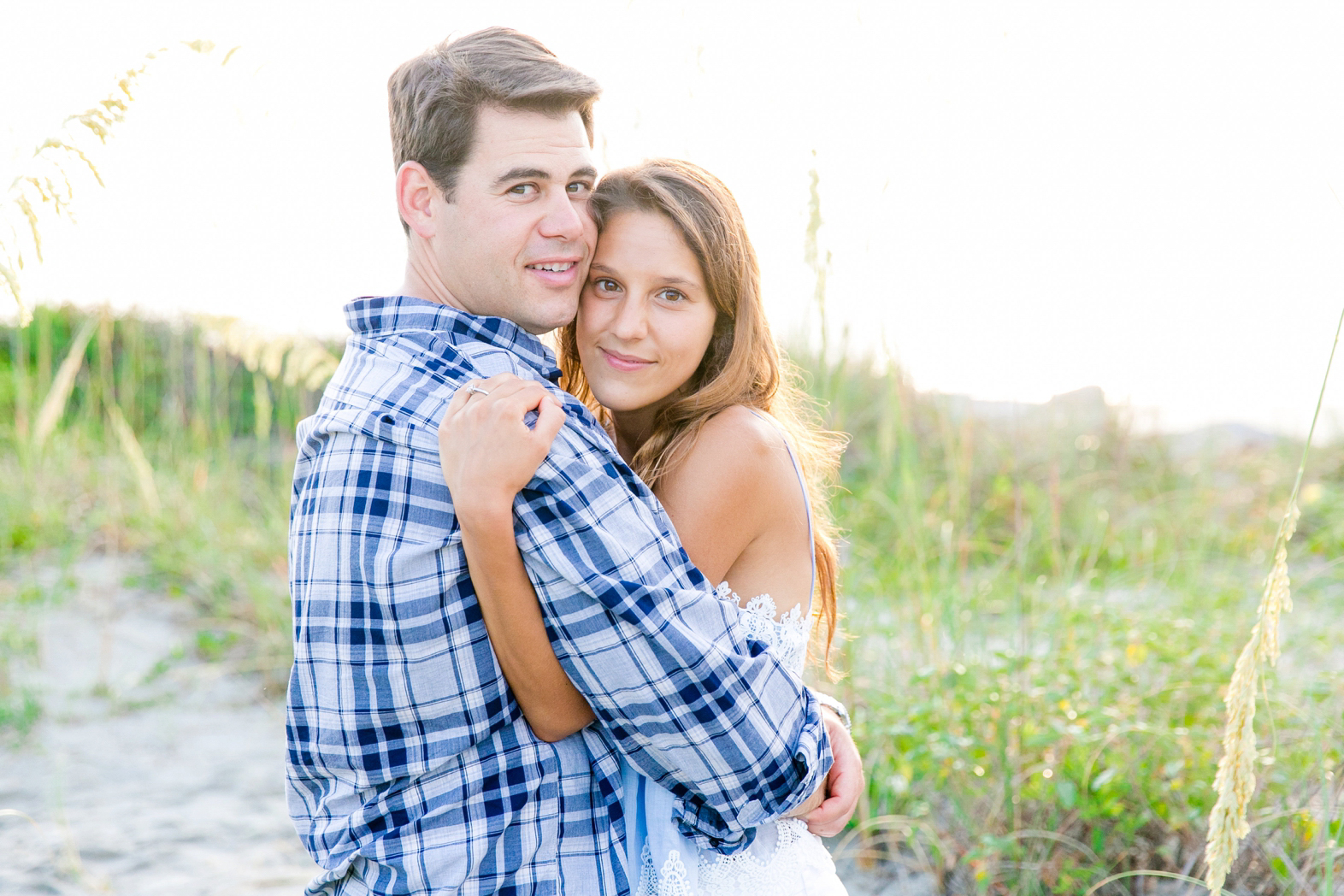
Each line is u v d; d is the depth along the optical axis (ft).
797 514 5.44
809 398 7.51
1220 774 4.73
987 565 15.19
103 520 17.74
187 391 21.29
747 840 4.90
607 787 4.77
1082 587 11.43
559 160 5.08
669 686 4.41
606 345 5.49
